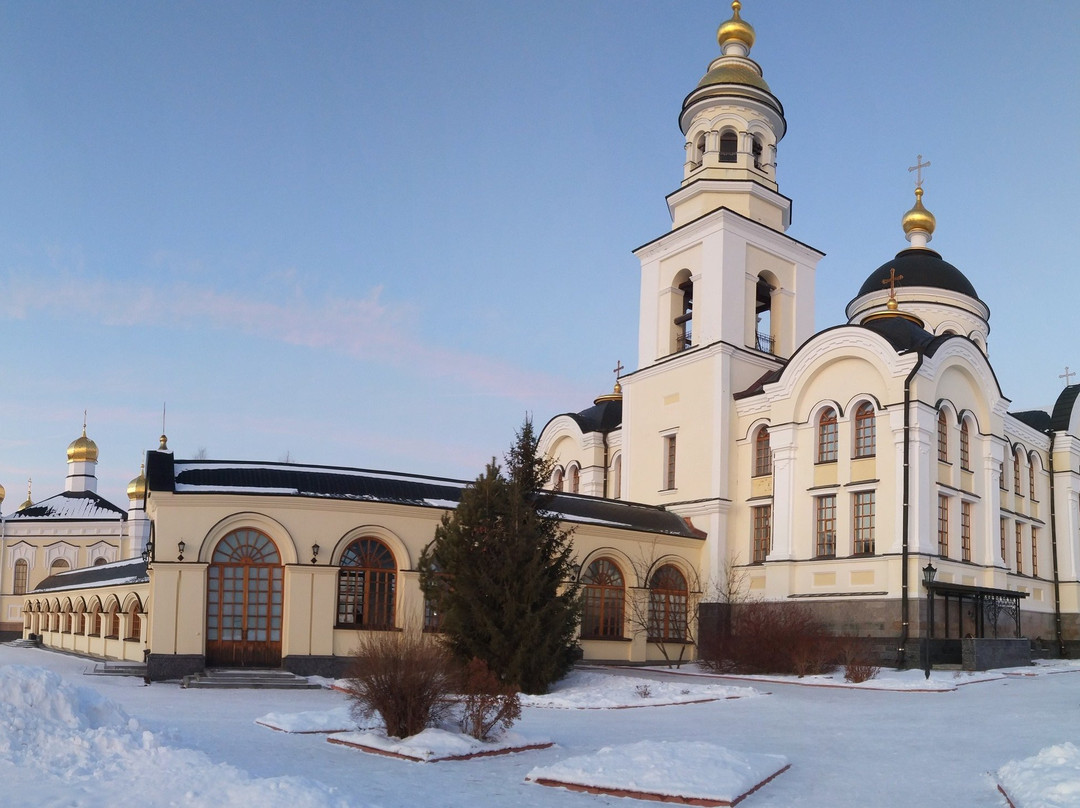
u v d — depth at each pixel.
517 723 19.67
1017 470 43.72
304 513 30.61
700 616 39.72
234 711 20.84
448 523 28.14
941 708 22.48
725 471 41.12
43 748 13.18
